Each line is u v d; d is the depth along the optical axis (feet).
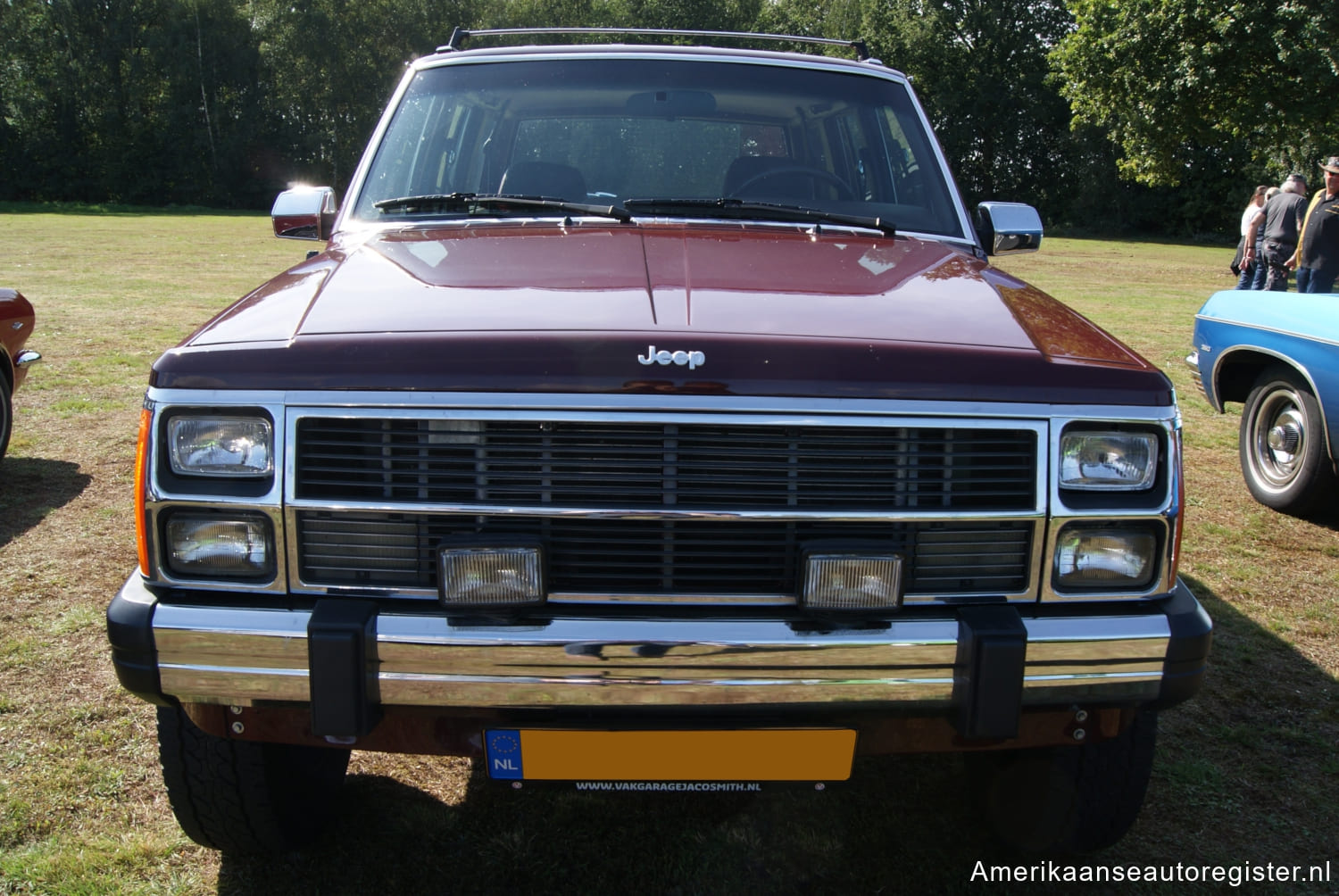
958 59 149.28
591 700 5.69
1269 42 78.48
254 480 5.80
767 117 10.18
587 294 6.55
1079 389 6.00
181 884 7.38
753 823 8.39
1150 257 90.12
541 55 10.55
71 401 22.11
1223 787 8.98
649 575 5.86
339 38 156.97
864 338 5.99
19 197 149.69
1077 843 7.68
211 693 5.81
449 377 5.69
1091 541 6.07
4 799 8.27
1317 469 15.53
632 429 5.73
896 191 10.00
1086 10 89.45
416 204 9.29
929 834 8.29
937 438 5.90
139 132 150.61
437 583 5.75
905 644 5.76
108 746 9.11
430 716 5.90
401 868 7.66
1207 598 13.26
